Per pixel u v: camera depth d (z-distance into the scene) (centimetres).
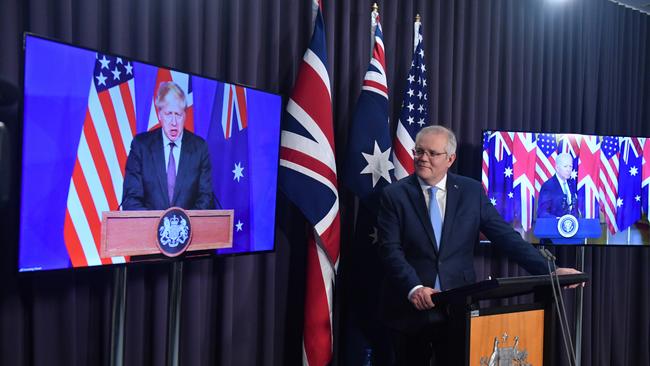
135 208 214
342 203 324
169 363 236
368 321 321
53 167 193
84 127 200
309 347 292
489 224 265
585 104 414
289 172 287
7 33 225
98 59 204
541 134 350
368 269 317
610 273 421
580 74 411
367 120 308
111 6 248
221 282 285
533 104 395
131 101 213
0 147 122
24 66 185
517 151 346
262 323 300
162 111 223
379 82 313
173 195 226
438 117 359
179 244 229
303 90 291
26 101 186
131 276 255
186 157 231
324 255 293
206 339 284
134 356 255
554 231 348
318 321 292
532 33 391
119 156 210
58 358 234
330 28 317
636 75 448
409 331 251
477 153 370
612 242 354
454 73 364
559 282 207
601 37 427
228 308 284
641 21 453
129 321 254
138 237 215
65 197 196
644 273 438
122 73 211
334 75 326
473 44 367
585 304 405
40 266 190
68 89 196
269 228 268
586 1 415
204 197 238
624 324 429
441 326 247
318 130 289
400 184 265
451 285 252
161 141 223
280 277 308
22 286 227
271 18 302
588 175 353
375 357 323
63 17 234
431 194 263
